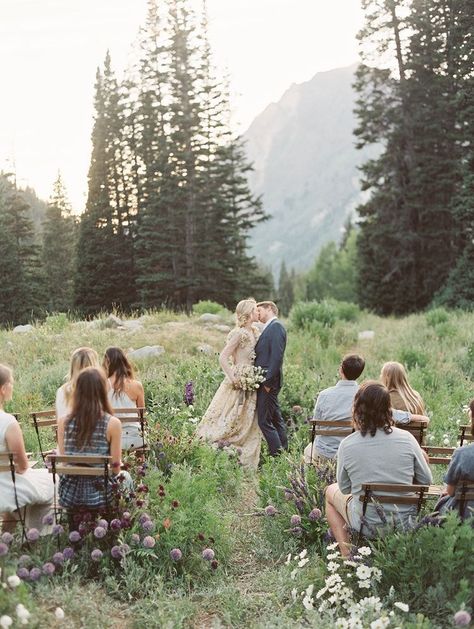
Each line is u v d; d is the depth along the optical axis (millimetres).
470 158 30641
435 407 9203
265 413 7465
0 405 4707
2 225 52344
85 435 4629
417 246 34281
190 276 39875
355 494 4500
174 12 42875
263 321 7688
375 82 34875
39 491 4781
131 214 48188
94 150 50531
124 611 4074
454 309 29438
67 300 54812
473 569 3912
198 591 4477
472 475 4223
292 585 4484
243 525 5770
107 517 4695
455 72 32406
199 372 9977
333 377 10828
